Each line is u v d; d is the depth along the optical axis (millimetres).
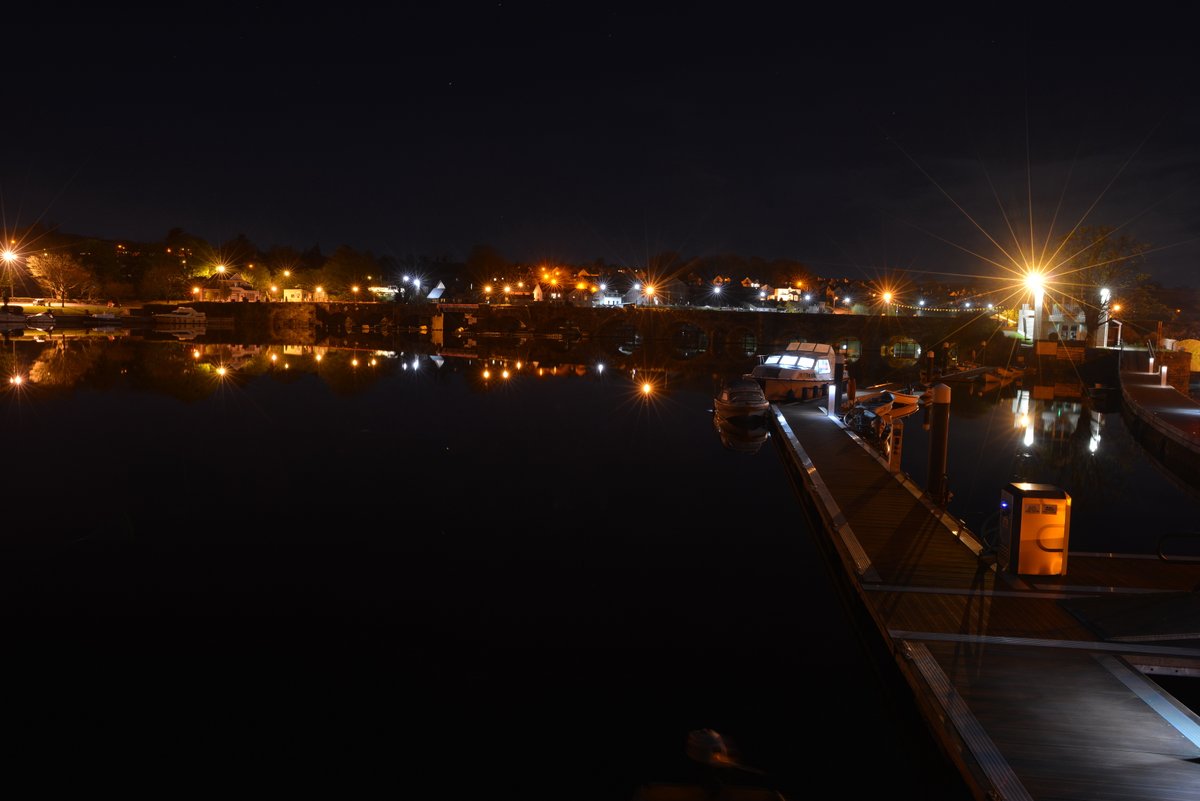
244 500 17000
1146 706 7480
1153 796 6078
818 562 13672
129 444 22797
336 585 12039
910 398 37000
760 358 50125
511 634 10414
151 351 57625
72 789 7031
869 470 19750
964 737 6902
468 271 188750
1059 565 11203
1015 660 8461
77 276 107688
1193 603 10086
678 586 12336
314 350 65938
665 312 92688
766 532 15578
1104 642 8945
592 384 44531
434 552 13750
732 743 7848
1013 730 7027
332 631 10383
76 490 17484
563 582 12406
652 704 8625
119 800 6883
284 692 8773
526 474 20406
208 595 11570
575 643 10156
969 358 70438
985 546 12648
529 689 8922
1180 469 23469
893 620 9578
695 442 26766
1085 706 7469
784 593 12117
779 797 7004
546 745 7812
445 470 20547
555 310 103562
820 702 8719
